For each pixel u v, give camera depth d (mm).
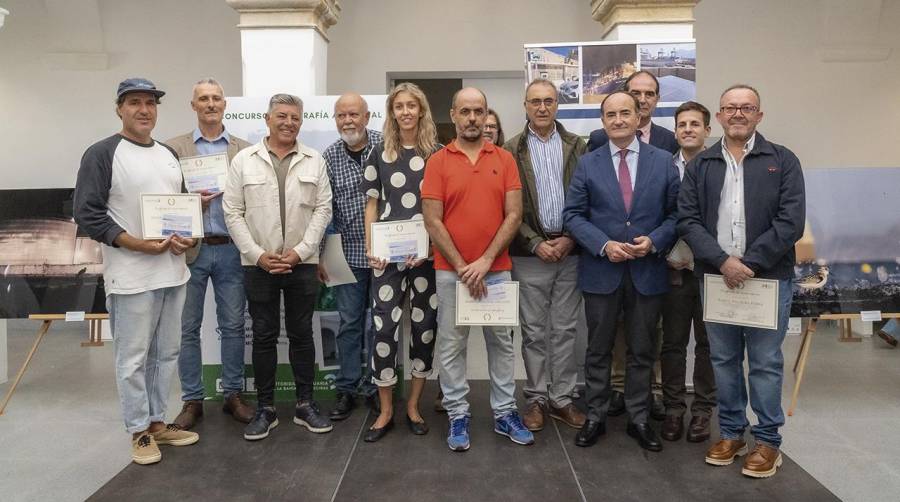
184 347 3566
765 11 6422
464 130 3016
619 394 3699
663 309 3287
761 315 2750
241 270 3609
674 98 4023
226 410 3758
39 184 6684
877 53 6383
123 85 2918
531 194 3326
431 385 4379
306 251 3268
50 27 6480
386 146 3225
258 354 3369
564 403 3479
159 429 3244
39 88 6594
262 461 3051
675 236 3068
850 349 5426
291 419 3625
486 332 3234
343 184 3613
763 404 2857
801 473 2891
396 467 2965
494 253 2996
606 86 4047
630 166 3109
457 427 3170
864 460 3105
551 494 2688
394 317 3283
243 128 3938
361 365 3801
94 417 3820
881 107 6508
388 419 3375
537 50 4047
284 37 4277
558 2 6418
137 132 2998
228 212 3260
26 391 4367
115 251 2973
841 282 3986
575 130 4082
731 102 2785
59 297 4191
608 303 3100
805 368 4812
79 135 6637
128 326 2992
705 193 2910
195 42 6516
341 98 3537
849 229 4043
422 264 3240
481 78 6762
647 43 4008
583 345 4223
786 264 2826
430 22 6461
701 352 3305
